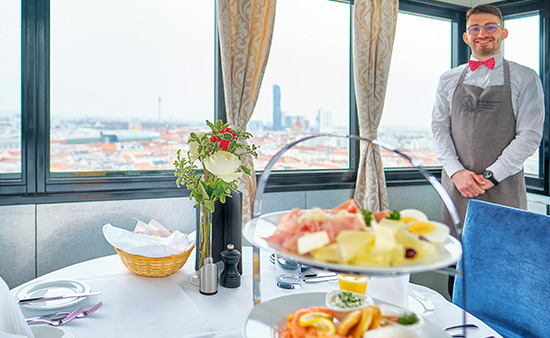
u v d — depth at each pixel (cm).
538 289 130
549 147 261
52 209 197
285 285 123
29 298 111
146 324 100
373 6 256
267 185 245
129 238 130
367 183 255
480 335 95
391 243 58
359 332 69
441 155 243
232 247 127
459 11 299
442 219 250
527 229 137
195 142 127
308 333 69
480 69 236
